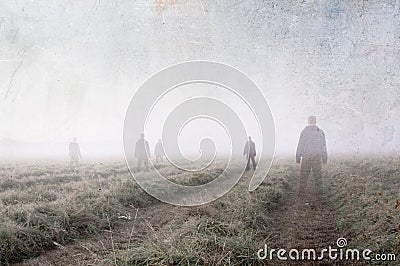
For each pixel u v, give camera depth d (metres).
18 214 6.46
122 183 10.22
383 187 7.98
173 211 8.05
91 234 6.47
